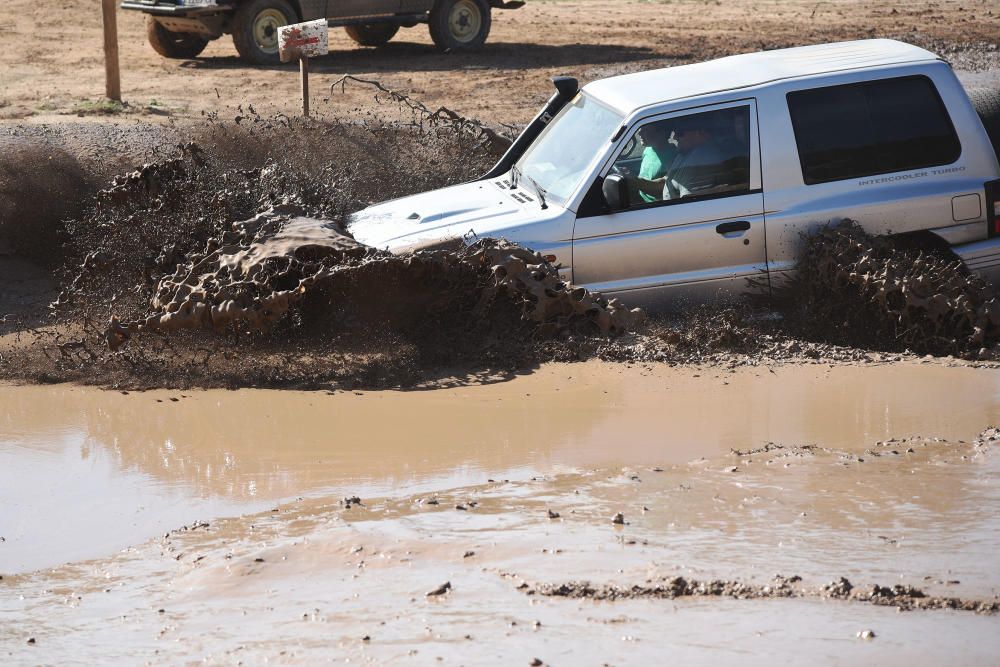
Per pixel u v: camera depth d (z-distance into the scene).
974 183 19.98
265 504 12.52
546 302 18.17
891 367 17.41
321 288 18.05
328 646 8.68
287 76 48.25
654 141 19.45
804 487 12.24
